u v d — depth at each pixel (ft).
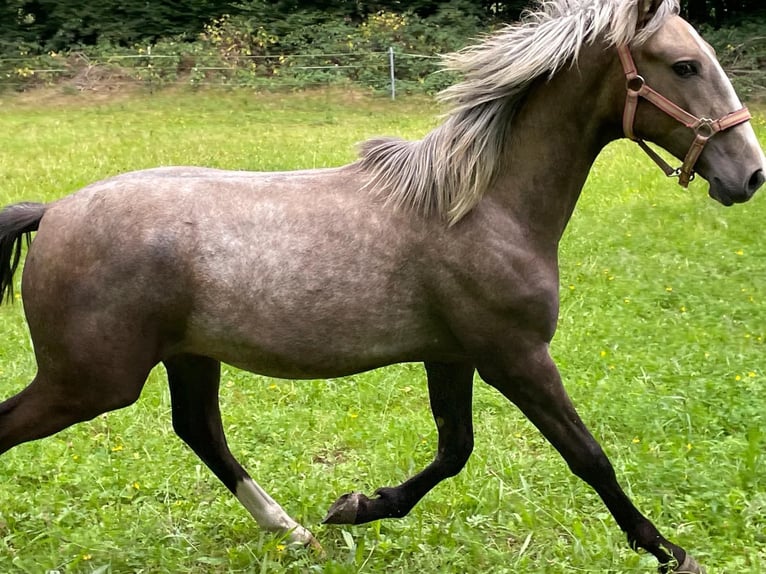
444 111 12.54
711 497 14.64
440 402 13.69
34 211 12.76
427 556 13.58
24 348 21.49
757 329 22.82
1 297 13.14
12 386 19.34
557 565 13.28
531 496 15.11
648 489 15.30
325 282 12.08
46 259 12.10
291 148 48.65
